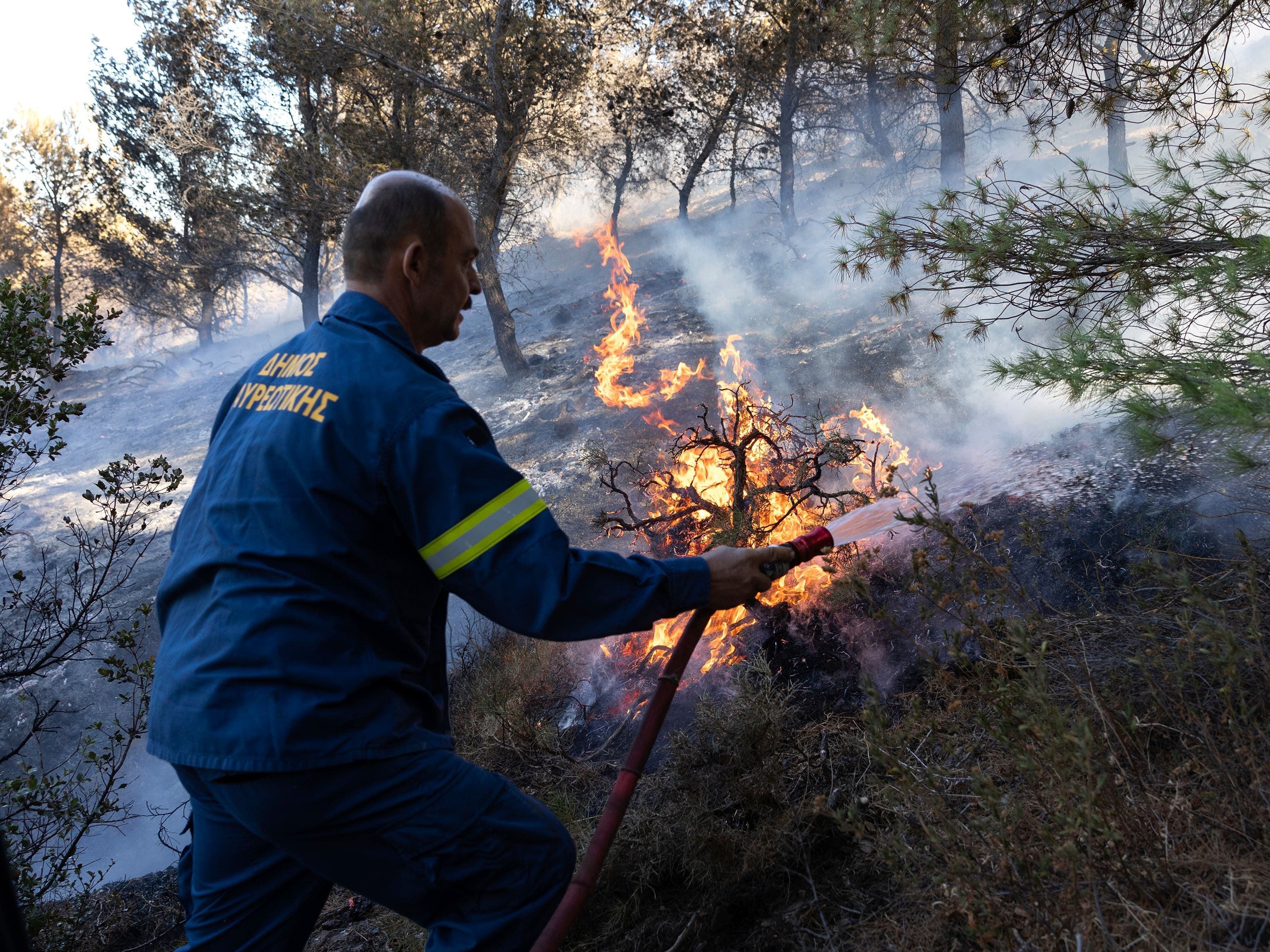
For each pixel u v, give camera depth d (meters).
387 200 1.77
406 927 2.61
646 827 2.43
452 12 11.69
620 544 5.38
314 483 1.55
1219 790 1.72
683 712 3.12
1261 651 1.81
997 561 2.88
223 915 1.68
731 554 1.72
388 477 1.56
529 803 1.67
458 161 12.61
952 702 2.05
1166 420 2.09
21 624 7.28
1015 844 1.69
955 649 2.13
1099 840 1.63
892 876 2.01
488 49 11.78
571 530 6.59
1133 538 2.73
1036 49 3.41
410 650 1.65
